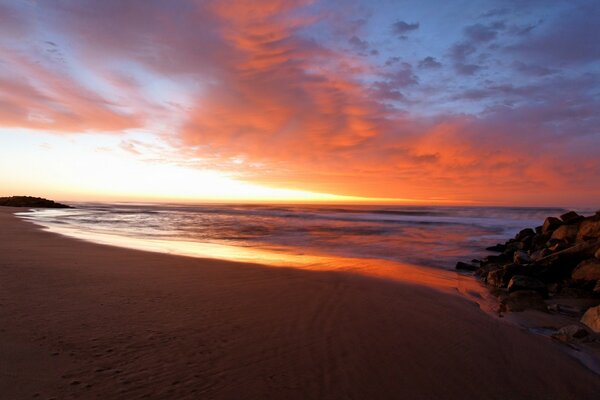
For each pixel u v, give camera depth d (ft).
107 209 237.25
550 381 14.32
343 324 19.26
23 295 20.74
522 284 31.45
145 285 25.29
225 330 17.19
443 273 41.34
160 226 102.22
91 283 24.84
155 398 10.93
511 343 18.22
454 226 118.21
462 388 13.20
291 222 130.82
